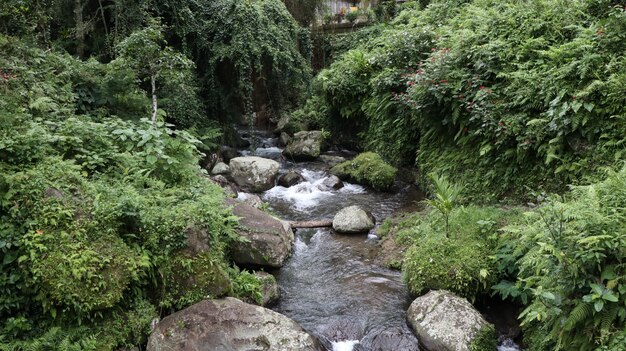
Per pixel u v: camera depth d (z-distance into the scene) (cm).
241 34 1016
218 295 438
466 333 395
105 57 974
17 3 730
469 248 485
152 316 406
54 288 358
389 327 443
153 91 779
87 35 991
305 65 1184
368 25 1648
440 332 400
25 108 545
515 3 805
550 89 541
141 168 546
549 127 532
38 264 361
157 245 428
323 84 1165
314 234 670
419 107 715
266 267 561
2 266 365
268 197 841
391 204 779
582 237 308
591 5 649
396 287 517
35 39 756
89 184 442
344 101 1115
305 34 1309
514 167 586
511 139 586
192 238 446
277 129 1298
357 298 500
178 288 428
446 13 1102
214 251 473
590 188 355
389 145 950
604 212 324
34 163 442
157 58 784
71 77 725
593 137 504
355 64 1090
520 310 433
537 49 642
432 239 518
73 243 382
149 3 961
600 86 494
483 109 611
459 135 705
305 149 1091
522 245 396
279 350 377
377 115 967
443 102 704
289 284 538
